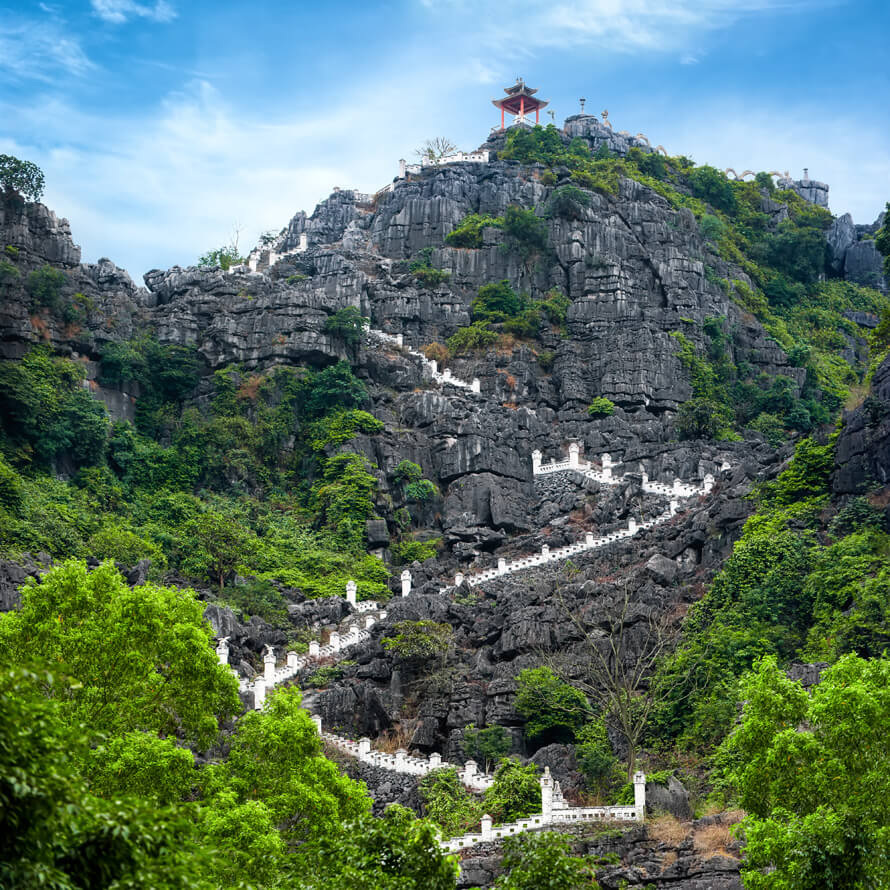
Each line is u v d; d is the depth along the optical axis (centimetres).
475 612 9794
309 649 9675
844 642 7825
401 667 9138
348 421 13300
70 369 13050
